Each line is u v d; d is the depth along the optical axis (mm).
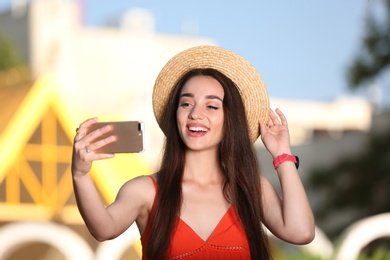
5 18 42250
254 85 4785
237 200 4547
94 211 4270
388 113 22609
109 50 44031
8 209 13930
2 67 40250
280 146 4711
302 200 4570
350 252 14203
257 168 4633
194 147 4527
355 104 40969
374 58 20359
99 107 43375
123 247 12773
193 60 4773
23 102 13484
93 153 4246
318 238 14703
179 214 4473
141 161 14000
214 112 4566
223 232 4461
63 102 13703
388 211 20984
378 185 21250
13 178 13891
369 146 21438
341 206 21328
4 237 12391
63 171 14180
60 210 14250
